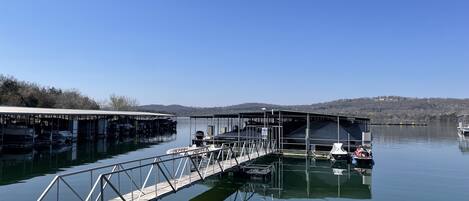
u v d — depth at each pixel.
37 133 42.75
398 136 66.75
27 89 70.81
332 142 33.53
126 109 111.06
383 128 103.12
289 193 20.05
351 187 21.56
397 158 34.12
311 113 33.53
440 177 24.47
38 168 26.70
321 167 28.22
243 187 21.33
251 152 29.11
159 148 42.56
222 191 20.12
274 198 18.95
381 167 28.61
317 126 35.22
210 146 30.22
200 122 145.38
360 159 28.09
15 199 17.28
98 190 18.59
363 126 46.94
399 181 23.17
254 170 23.59
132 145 46.25
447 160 32.88
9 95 63.12
